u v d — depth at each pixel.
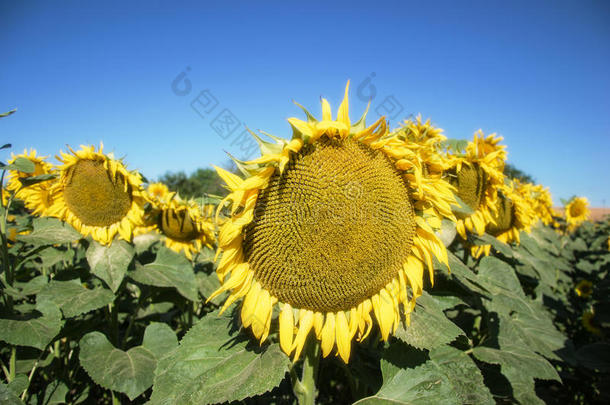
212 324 0.44
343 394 0.72
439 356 0.48
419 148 0.42
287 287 0.37
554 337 0.70
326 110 0.36
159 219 0.97
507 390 0.60
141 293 0.79
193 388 0.36
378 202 0.36
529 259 0.85
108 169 0.71
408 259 0.41
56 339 0.68
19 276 0.86
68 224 0.73
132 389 0.56
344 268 0.35
